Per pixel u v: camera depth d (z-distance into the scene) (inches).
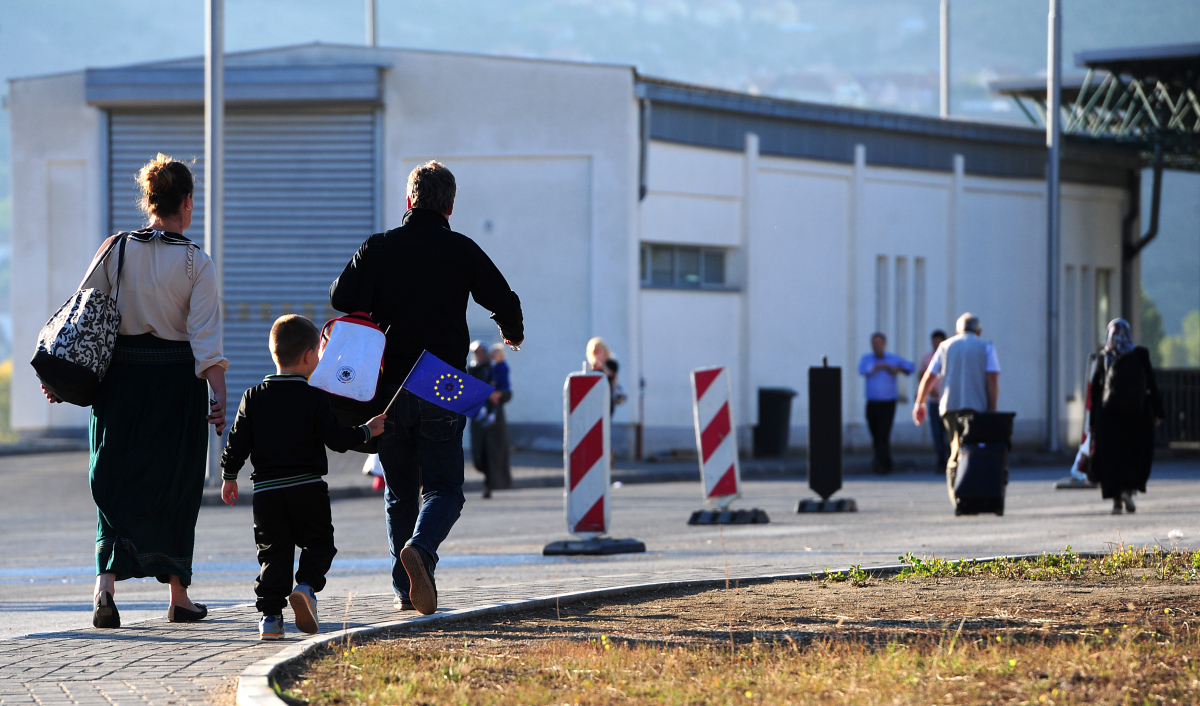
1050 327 2672.2
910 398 2859.3
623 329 2353.6
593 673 519.8
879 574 829.8
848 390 2731.3
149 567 672.4
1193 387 3043.8
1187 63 3134.8
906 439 2842.0
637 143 2357.3
